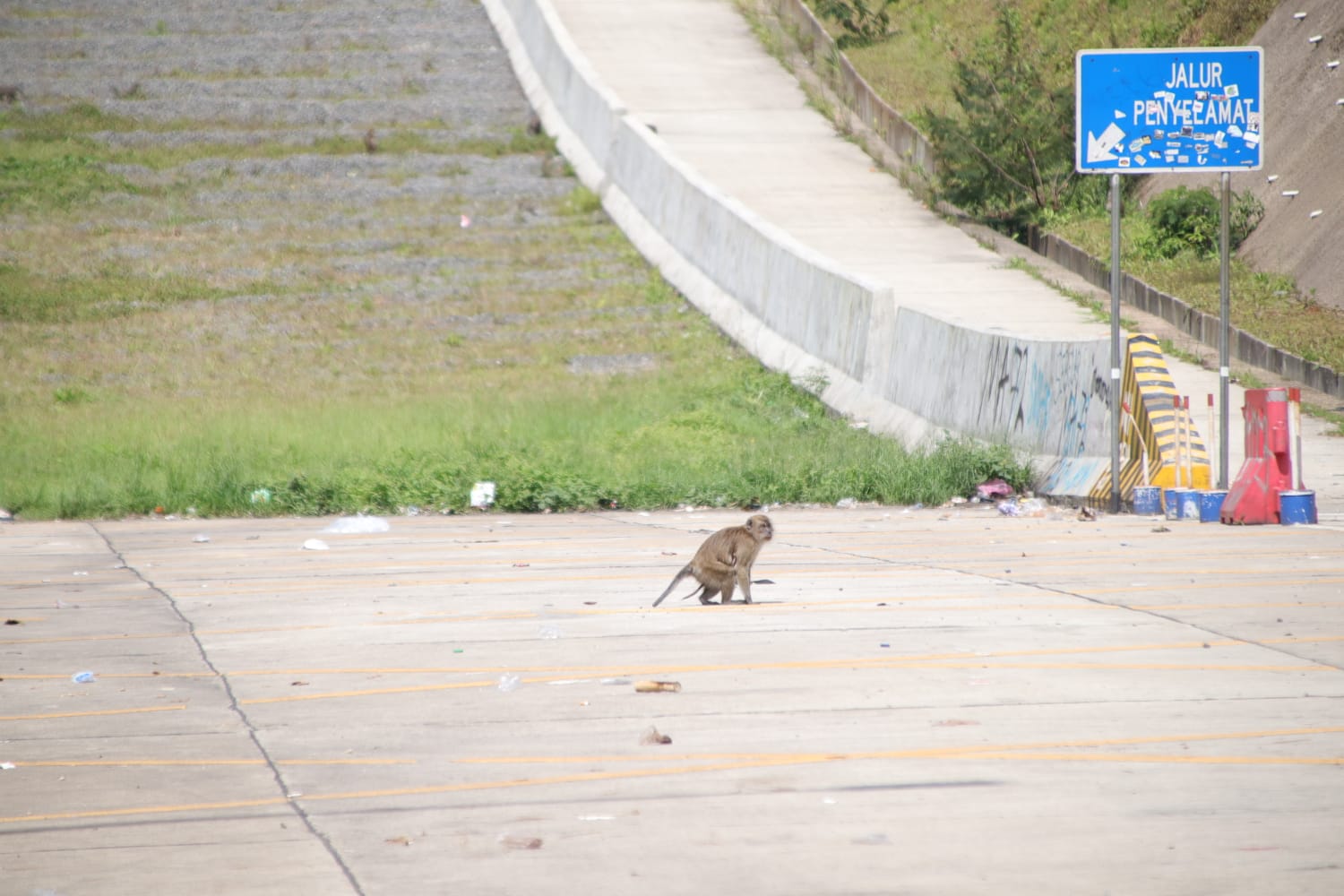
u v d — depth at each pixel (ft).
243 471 253.44
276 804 73.67
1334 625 116.88
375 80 573.33
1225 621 119.75
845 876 61.87
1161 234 376.89
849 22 620.08
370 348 388.57
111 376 365.40
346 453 274.57
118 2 626.64
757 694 96.02
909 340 291.38
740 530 133.49
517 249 456.86
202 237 462.60
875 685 98.02
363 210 482.69
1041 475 237.04
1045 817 69.41
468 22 627.87
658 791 74.74
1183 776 75.77
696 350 379.55
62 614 135.13
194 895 60.75
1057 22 542.98
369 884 61.77
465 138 533.55
